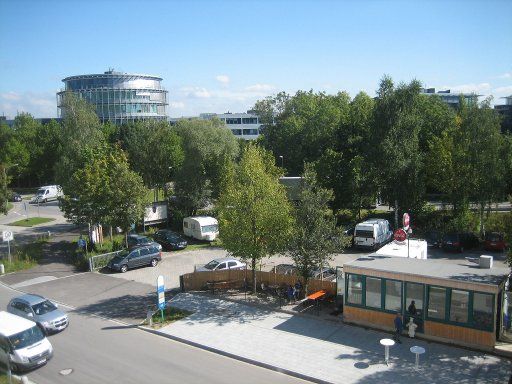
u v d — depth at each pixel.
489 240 34.47
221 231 24.59
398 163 40.66
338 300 22.00
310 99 77.44
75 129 50.25
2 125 90.56
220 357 17.77
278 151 67.06
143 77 118.25
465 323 17.67
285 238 23.55
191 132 53.16
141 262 31.67
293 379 15.84
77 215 33.81
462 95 50.84
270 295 24.69
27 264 32.22
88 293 26.45
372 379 15.44
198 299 24.66
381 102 42.75
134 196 33.69
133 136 58.66
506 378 15.26
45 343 17.47
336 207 43.28
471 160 37.47
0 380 15.77
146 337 19.91
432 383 15.05
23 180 88.12
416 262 20.83
